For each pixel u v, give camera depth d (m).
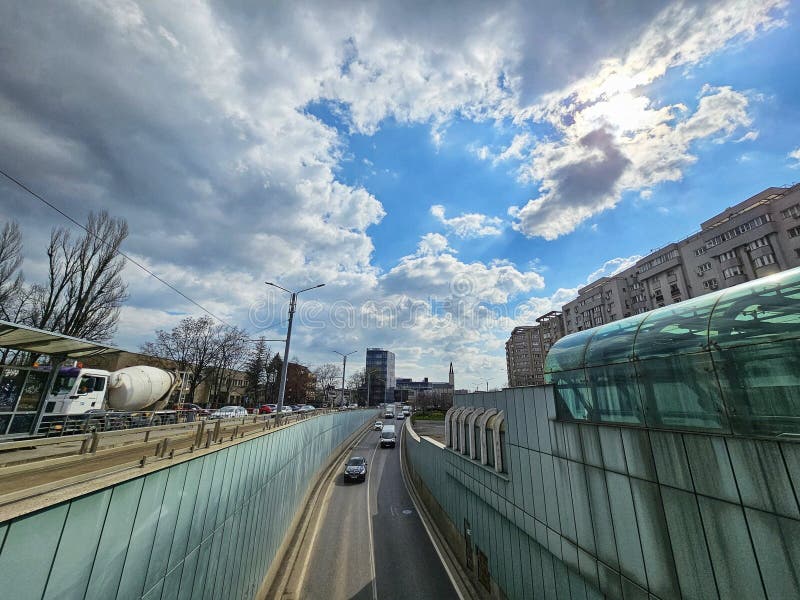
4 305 23.58
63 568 3.15
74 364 15.17
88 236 25.69
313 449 24.22
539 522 8.86
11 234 23.64
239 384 72.56
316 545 16.33
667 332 5.89
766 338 4.43
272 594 11.37
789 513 3.77
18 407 9.27
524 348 99.31
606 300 65.00
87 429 10.77
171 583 5.04
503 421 11.65
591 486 6.96
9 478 5.18
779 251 38.19
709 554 4.62
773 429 4.19
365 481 28.05
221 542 7.06
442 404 90.25
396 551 16.03
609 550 6.38
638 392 6.22
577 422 7.56
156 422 15.11
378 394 130.88
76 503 3.33
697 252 48.34
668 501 5.25
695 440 4.93
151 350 47.12
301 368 78.88
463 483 15.10
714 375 4.98
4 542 2.58
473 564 13.77
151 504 4.55
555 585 8.09
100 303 26.42
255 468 9.60
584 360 7.70
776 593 3.82
